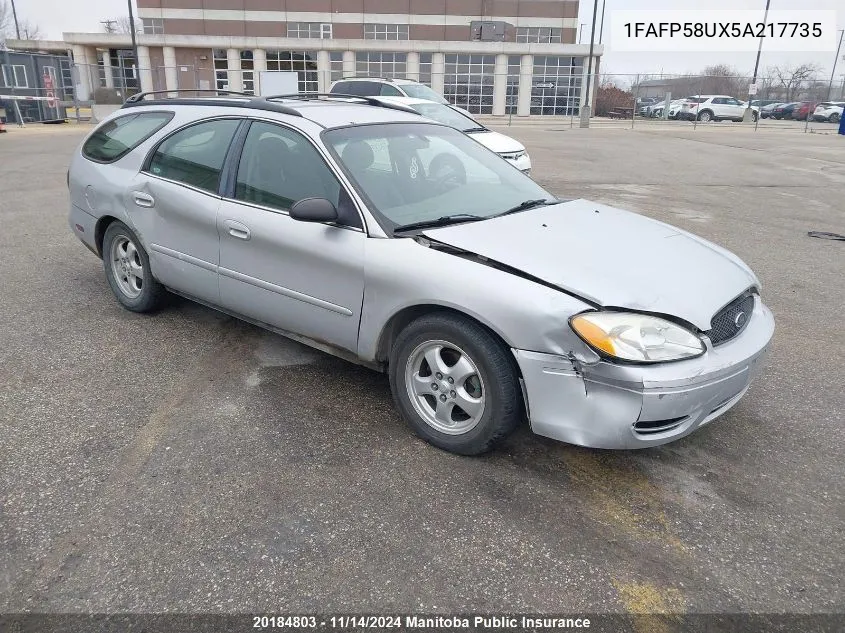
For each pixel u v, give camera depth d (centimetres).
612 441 280
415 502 289
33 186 1085
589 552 262
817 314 538
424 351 324
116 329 471
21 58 2530
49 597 234
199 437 336
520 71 4184
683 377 274
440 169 400
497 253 307
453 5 4834
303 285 361
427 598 238
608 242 335
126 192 457
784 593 243
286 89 3334
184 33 4809
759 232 845
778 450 337
